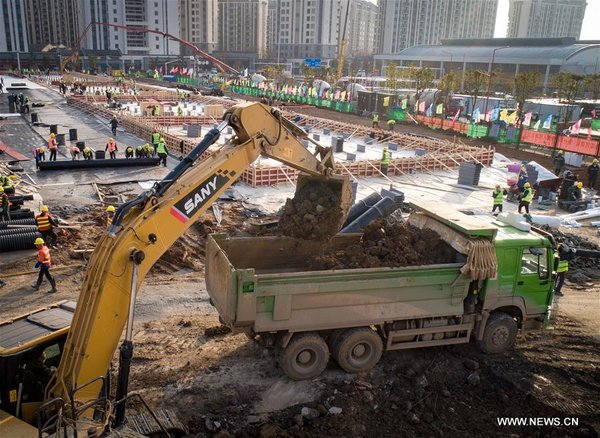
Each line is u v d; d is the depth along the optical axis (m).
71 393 7.22
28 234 18.41
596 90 68.75
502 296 12.13
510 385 11.49
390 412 10.64
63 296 15.33
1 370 7.81
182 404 10.46
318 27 185.12
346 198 12.46
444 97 68.06
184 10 184.50
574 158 37.75
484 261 11.48
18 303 14.81
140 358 12.03
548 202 27.56
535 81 54.56
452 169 34.78
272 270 13.23
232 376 11.43
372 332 11.40
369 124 57.94
